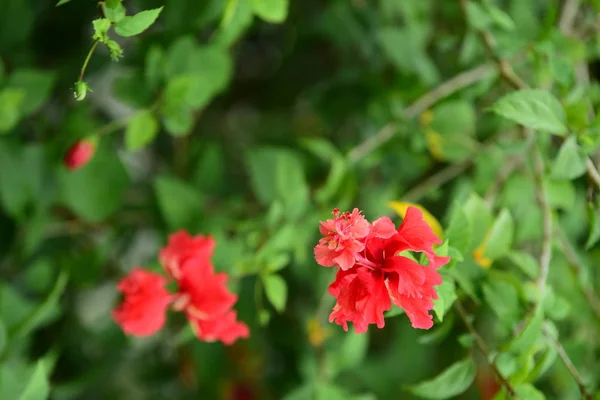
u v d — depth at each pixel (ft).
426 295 3.09
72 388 4.43
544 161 3.85
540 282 3.49
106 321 4.69
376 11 4.63
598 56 4.18
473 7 3.95
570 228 4.16
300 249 3.97
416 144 4.25
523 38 4.17
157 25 4.08
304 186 4.01
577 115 3.43
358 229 3.10
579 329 4.11
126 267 4.71
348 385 4.44
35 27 4.54
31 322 3.83
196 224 4.08
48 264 4.26
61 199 4.16
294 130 5.12
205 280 3.58
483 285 3.49
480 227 3.52
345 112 4.64
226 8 3.72
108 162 4.10
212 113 5.19
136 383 4.90
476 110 4.35
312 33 4.73
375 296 3.10
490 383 4.09
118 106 4.78
